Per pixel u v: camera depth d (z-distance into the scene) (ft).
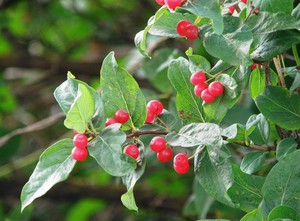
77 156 1.25
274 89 1.39
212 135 1.25
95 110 1.27
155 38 2.48
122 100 1.32
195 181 2.19
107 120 1.32
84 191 3.09
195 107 1.39
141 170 1.30
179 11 1.31
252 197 1.37
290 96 1.39
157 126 1.38
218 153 1.30
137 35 1.28
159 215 3.06
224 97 1.32
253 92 1.38
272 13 1.30
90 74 3.21
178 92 1.39
